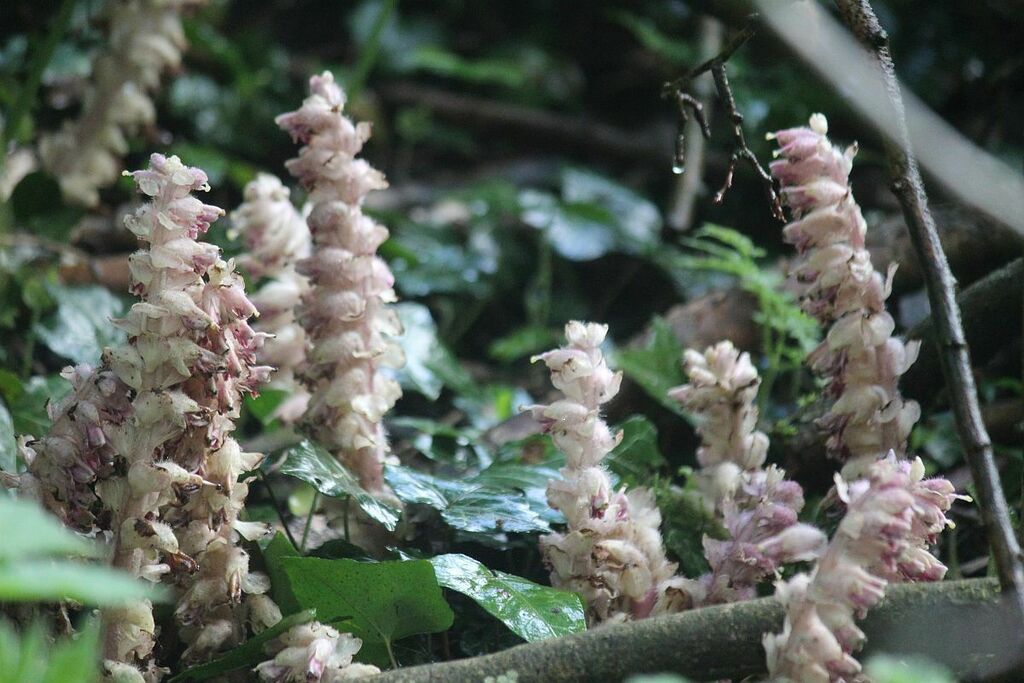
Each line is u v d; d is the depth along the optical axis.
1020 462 1.92
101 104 2.15
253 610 1.74
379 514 1.78
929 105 3.06
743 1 1.81
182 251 1.66
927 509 1.66
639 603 1.72
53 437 1.67
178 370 1.66
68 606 1.69
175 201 1.66
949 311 1.69
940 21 3.08
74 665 1.51
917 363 1.94
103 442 1.67
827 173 1.73
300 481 1.91
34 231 2.13
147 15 2.14
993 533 1.66
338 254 1.79
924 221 1.70
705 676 1.67
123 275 2.19
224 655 1.71
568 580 1.74
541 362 2.52
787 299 2.05
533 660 1.67
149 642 1.68
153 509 1.67
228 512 1.71
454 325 2.86
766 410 2.07
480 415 2.15
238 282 1.67
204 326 1.65
